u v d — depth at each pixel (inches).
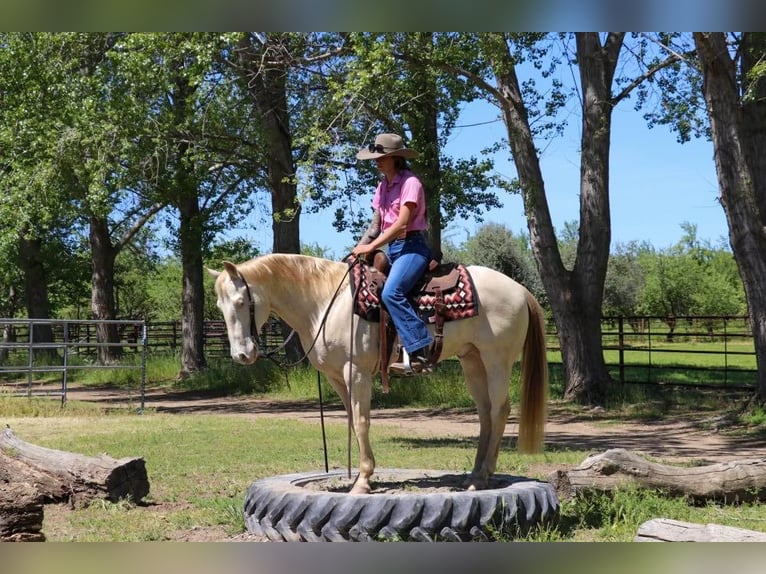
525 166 784.3
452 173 708.0
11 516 219.6
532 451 276.1
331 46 733.9
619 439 530.3
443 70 673.0
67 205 877.8
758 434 540.4
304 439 500.1
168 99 900.6
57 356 1389.0
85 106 786.8
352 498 227.5
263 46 766.5
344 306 256.2
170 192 927.7
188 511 288.8
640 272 2337.6
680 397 761.0
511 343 269.0
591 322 792.9
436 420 657.6
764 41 602.2
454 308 259.9
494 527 229.8
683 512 266.2
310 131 591.5
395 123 672.4
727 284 2374.5
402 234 259.4
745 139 649.0
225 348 1444.4
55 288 1726.1
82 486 303.1
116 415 679.1
